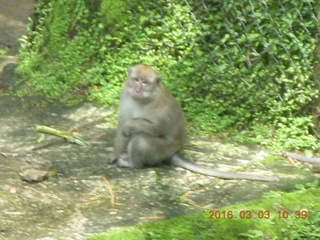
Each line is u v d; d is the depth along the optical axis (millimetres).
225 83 10055
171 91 10234
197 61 10398
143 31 11031
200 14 10781
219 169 8406
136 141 8203
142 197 7492
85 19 11422
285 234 6836
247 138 9336
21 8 14695
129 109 8328
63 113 10078
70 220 6832
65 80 10953
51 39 11547
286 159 8828
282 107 9570
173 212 7117
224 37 10234
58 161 8438
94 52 11250
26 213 6953
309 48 9516
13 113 9977
